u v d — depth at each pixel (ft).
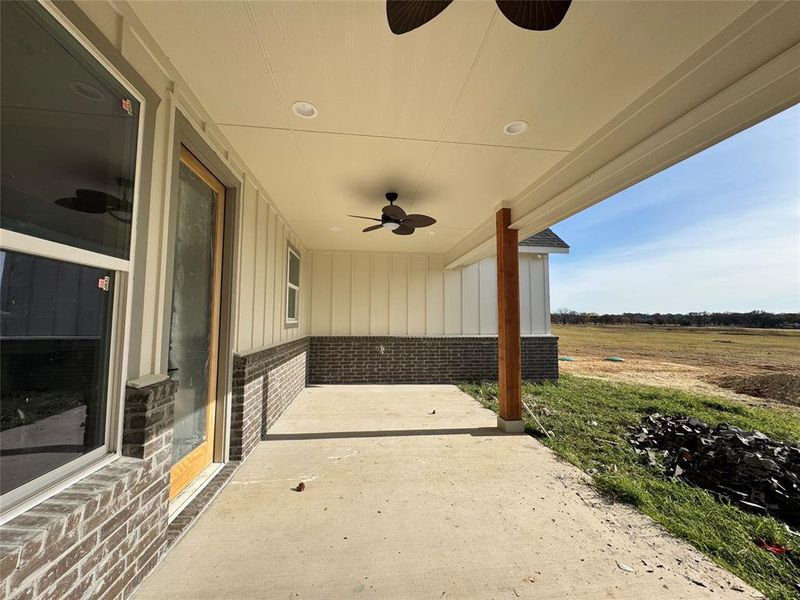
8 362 3.75
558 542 7.25
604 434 14.43
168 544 6.72
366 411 17.63
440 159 11.37
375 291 26.30
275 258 16.24
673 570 6.45
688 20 6.08
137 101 5.87
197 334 9.25
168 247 7.11
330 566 6.40
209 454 10.05
